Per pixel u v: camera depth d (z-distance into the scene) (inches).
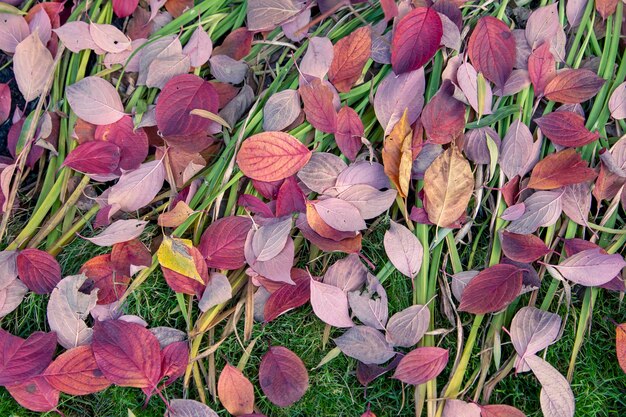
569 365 37.1
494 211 37.5
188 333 36.5
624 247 38.3
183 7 39.5
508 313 37.5
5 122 40.5
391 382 37.5
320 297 36.6
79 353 35.9
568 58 38.8
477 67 37.7
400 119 37.0
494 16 38.6
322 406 37.3
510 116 38.1
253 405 36.5
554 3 38.2
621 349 36.8
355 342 36.7
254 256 36.4
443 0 37.9
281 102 37.4
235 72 38.6
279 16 38.4
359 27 38.6
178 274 36.4
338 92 38.0
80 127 37.8
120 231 36.6
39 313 37.4
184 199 37.6
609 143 38.6
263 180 36.7
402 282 38.0
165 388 36.9
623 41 39.6
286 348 36.9
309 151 36.7
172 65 37.8
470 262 37.9
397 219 38.3
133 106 38.0
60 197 37.9
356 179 37.3
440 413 36.4
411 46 37.1
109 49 38.3
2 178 37.1
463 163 36.1
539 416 37.0
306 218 37.3
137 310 37.2
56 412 36.7
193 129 37.2
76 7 39.5
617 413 37.8
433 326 37.3
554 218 37.1
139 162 37.4
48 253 37.1
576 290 38.1
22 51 37.9
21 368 35.6
